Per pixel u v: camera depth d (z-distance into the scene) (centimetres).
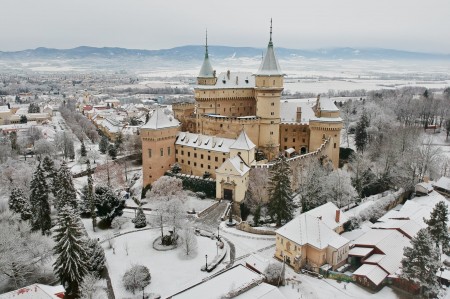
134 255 8712
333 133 14250
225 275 6744
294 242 8169
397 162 13188
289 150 14538
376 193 12625
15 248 7788
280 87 13612
